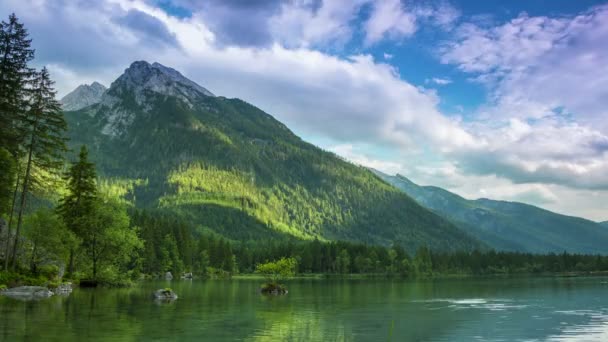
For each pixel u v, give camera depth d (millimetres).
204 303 48781
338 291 81188
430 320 37281
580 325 34688
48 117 55219
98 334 25734
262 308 44812
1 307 36562
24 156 55469
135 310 38469
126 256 77312
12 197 55656
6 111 51969
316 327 31766
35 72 54312
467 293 75312
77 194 70000
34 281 53031
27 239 60125
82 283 69438
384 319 37312
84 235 70188
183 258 162625
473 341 27578
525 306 50719
